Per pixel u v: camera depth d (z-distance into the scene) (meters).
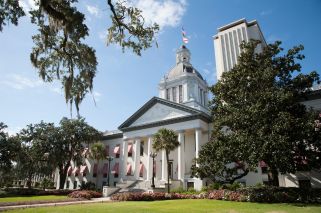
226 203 19.72
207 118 38.88
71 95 12.28
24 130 43.72
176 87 55.84
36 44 11.84
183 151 37.62
